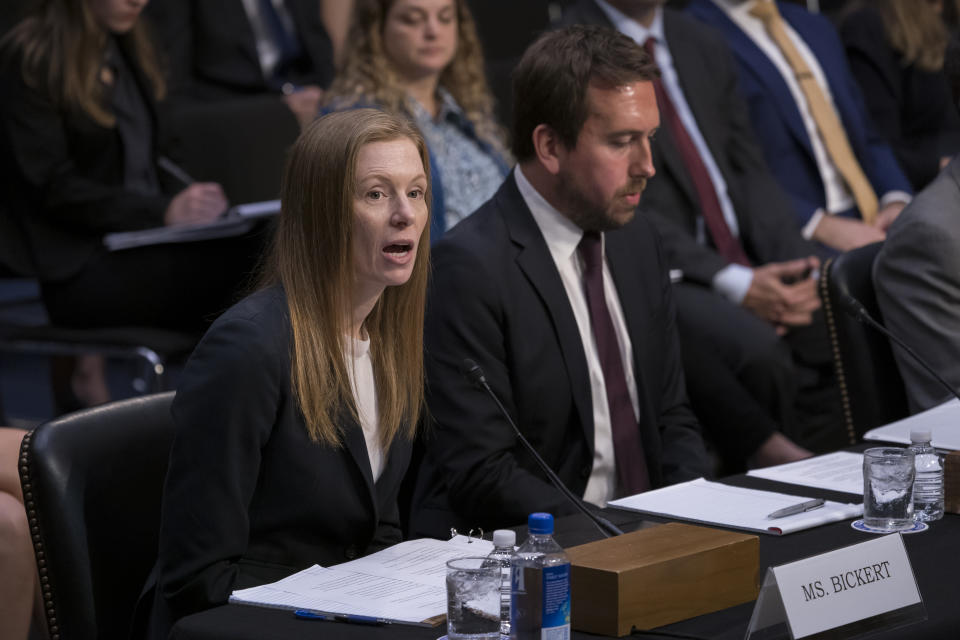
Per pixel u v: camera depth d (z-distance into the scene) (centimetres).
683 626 533
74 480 673
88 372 1598
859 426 983
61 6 1338
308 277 637
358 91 1251
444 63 1273
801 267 1315
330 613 543
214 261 1330
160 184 1433
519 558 504
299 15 1844
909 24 1803
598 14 1414
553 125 838
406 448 700
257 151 1453
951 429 849
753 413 1180
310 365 631
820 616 522
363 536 666
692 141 1386
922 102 1817
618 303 901
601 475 870
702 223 1373
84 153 1364
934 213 957
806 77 1543
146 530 706
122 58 1423
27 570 728
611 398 872
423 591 571
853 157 1566
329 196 627
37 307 2041
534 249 855
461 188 1270
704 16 1564
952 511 707
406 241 636
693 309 1264
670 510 709
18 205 1338
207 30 1750
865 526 683
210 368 620
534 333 842
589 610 524
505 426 830
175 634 543
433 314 839
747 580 567
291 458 634
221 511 609
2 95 1323
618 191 841
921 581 596
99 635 672
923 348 955
